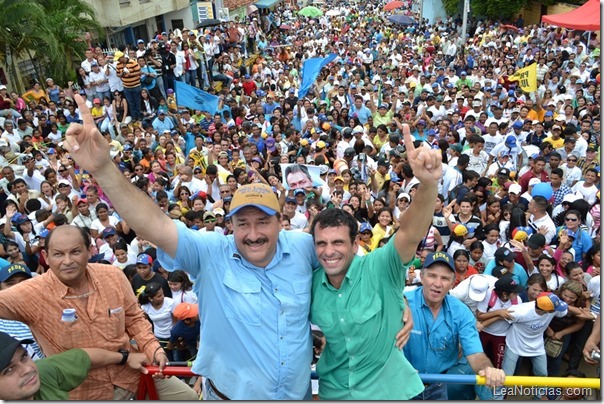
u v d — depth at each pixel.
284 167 8.73
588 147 10.74
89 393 3.31
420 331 3.91
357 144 11.29
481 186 8.74
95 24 19.58
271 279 2.76
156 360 3.45
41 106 14.88
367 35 33.38
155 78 16.67
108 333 3.32
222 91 18.56
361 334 2.76
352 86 16.94
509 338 5.49
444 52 27.36
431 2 38.81
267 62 24.77
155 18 29.27
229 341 2.73
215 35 22.70
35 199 9.00
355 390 2.83
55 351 3.26
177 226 2.72
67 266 3.08
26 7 15.85
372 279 2.79
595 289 5.91
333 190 9.14
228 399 2.82
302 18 43.72
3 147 11.49
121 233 8.23
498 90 15.89
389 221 7.92
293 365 2.73
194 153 11.52
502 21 32.22
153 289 5.80
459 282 6.35
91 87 16.19
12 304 3.11
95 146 2.43
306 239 2.96
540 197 7.57
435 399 3.88
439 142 11.46
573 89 15.89
